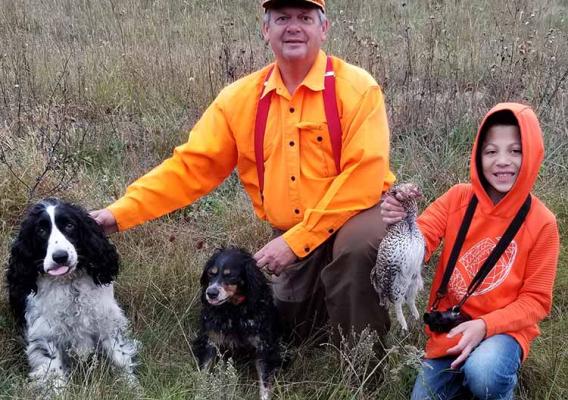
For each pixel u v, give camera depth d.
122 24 9.38
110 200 4.71
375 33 8.86
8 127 5.43
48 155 5.05
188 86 6.66
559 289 3.95
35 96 6.41
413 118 6.02
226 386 3.00
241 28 9.42
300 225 3.29
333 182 3.29
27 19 9.69
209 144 3.52
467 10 9.88
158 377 3.29
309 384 3.29
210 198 5.03
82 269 3.42
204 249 4.44
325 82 3.29
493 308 3.06
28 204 4.32
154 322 3.74
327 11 10.46
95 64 7.46
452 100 6.29
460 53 7.73
